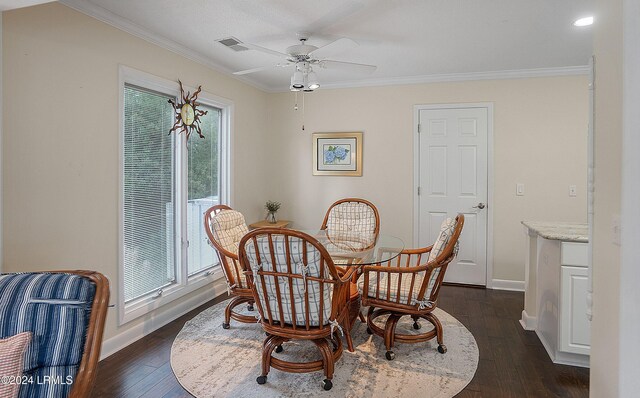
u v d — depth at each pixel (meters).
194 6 2.36
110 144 2.48
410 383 2.13
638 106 1.09
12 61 1.90
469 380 2.17
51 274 1.29
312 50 2.57
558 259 2.35
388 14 2.47
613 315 1.32
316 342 2.10
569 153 3.77
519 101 3.87
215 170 3.82
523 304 3.49
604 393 1.40
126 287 2.74
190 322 3.03
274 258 1.93
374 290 2.46
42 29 2.04
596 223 1.47
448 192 4.11
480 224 4.02
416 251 2.84
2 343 1.06
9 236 1.91
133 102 2.78
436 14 2.47
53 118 2.11
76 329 1.18
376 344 2.63
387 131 4.27
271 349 2.12
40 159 2.04
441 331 2.52
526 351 2.54
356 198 4.03
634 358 1.11
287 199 4.66
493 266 3.99
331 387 2.08
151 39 2.80
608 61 1.36
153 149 2.98
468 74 3.93
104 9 2.38
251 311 3.18
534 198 3.87
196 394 2.03
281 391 2.06
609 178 1.35
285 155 4.65
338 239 3.15
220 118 3.88
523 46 3.08
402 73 3.96
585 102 3.71
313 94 4.51
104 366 2.32
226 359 2.41
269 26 2.67
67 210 2.20
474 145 4.01
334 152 4.45
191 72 3.28
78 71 2.25
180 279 3.23
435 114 4.11
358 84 4.30
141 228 2.88
